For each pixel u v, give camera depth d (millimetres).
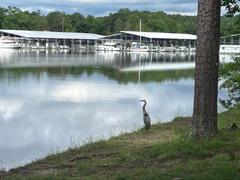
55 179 7648
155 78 41562
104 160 9102
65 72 46406
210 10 9609
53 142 13805
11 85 31656
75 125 16844
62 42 145375
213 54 9789
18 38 116875
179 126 13594
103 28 171125
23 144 13555
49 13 170000
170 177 7027
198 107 10016
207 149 8953
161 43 146125
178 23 179375
